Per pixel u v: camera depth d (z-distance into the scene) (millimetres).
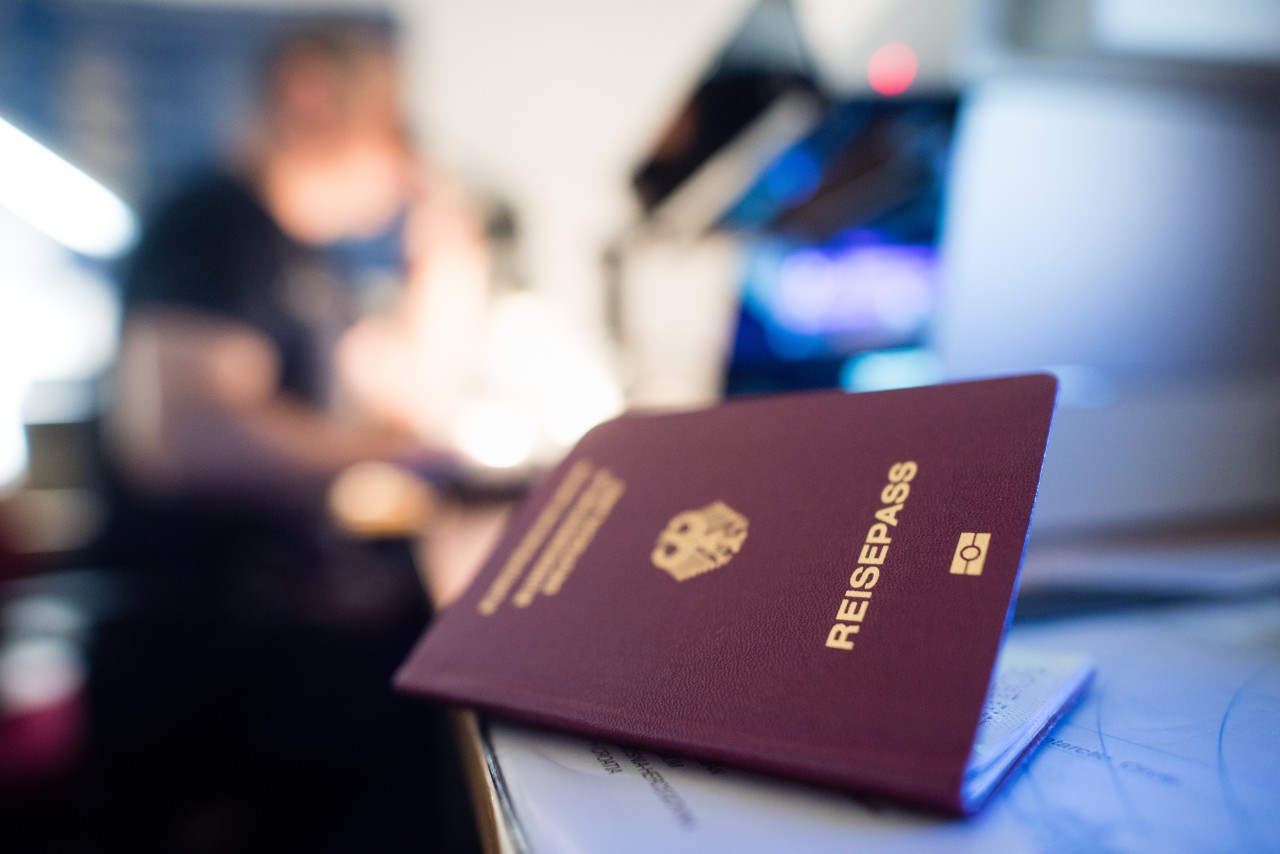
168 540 1382
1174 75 745
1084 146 755
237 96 1342
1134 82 746
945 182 773
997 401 311
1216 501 854
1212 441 844
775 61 893
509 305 1321
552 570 363
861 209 874
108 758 1324
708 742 262
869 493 310
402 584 1300
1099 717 311
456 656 348
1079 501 813
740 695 271
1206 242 803
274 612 1361
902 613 263
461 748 372
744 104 937
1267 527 847
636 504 371
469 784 350
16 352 1388
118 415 1398
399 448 1365
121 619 1353
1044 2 717
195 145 1355
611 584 340
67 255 1391
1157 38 684
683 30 1301
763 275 983
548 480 416
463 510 1277
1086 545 797
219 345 1361
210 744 1349
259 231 1353
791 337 960
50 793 1274
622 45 1304
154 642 1354
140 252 1368
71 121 1332
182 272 1352
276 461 1372
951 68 747
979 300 779
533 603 352
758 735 256
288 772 1354
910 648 252
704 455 373
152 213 1362
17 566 1370
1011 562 256
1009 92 737
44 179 1340
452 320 1344
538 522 394
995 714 285
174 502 1375
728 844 226
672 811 247
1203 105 765
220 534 1383
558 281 1307
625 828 237
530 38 1303
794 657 271
